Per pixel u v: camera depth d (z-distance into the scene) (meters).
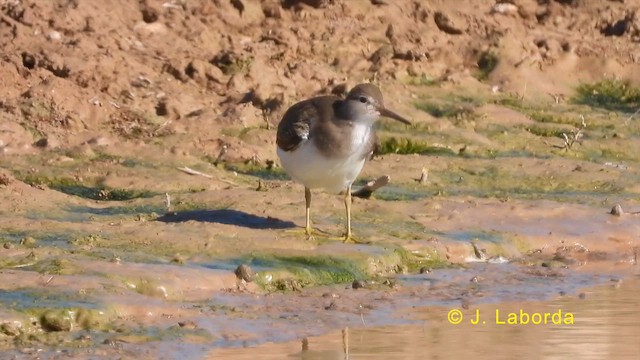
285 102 19.41
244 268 13.15
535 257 15.43
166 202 15.86
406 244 14.78
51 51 19.53
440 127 19.86
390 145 19.38
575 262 15.31
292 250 14.07
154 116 18.92
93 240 13.88
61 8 20.55
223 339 11.60
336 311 12.71
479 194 17.58
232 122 18.83
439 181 18.02
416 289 13.75
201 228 14.52
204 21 21.61
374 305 13.03
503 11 23.72
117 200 16.28
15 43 19.64
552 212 16.62
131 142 18.11
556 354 11.55
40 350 10.89
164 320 11.88
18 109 18.22
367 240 14.73
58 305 11.55
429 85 21.52
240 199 16.05
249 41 21.52
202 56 20.62
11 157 17.31
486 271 14.70
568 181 18.36
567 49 22.95
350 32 22.14
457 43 22.59
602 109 21.95
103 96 18.98
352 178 14.74
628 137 20.52
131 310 11.88
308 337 11.89
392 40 22.25
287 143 14.49
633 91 22.56
